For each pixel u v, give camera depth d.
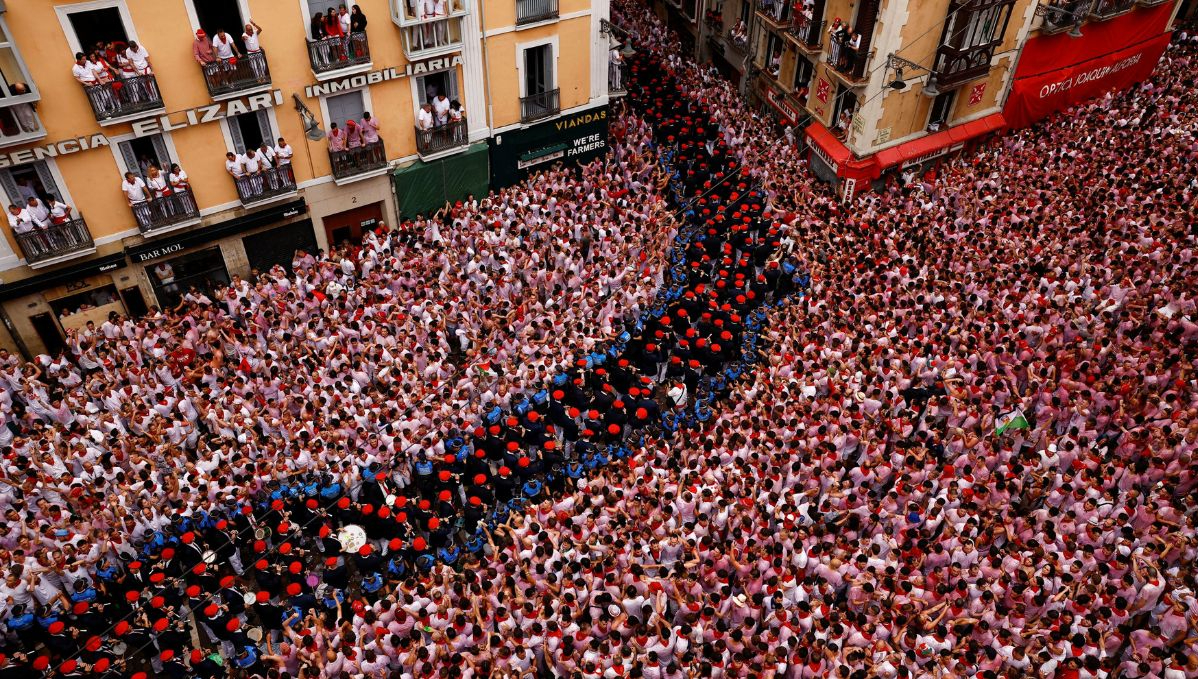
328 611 16.05
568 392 19.16
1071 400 19.14
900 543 15.87
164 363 19.91
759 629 14.65
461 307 21.84
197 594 14.79
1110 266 22.36
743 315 22.53
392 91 24.28
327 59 22.16
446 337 22.17
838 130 29.12
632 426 19.39
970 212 25.98
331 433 17.31
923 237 24.64
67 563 15.23
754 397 18.91
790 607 14.30
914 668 13.62
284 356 20.14
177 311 22.45
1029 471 17.08
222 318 22.03
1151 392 19.27
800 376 19.50
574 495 16.53
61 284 21.38
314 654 13.66
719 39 37.75
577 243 24.91
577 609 14.35
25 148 19.09
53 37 18.42
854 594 14.84
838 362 19.95
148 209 21.34
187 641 15.68
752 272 23.88
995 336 20.80
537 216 26.23
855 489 16.69
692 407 20.50
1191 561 15.56
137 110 19.97
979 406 18.91
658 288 23.72
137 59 19.48
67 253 20.64
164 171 21.59
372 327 20.95
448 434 17.84
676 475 17.05
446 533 16.23
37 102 18.81
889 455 18.39
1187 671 13.34
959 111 29.56
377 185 25.53
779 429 18.16
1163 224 24.72
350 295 22.38
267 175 22.84
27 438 17.97
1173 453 17.09
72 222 20.34
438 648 13.78
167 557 15.27
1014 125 31.06
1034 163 28.45
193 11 20.08
